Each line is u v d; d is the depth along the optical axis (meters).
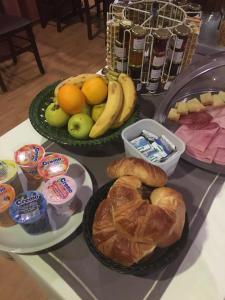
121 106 0.73
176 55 0.84
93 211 0.55
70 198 0.56
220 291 0.51
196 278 0.53
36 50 2.13
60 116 0.71
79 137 0.71
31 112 0.77
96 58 2.40
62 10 2.81
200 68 0.85
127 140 0.68
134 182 0.52
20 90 2.11
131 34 0.79
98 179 0.70
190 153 0.73
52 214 0.61
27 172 0.66
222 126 0.77
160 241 0.46
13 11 2.65
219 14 1.10
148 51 0.83
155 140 0.67
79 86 0.77
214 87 0.87
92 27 2.76
